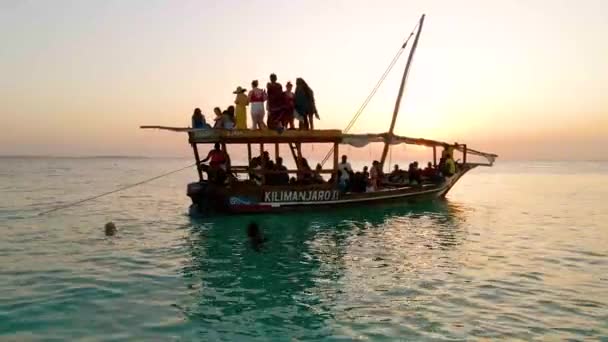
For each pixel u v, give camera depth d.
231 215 21.45
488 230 20.27
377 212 24.23
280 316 9.43
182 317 9.34
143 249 15.59
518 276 12.53
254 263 13.74
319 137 21.62
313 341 8.18
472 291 11.13
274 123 20.78
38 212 25.81
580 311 9.80
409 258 14.50
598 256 15.16
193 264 13.60
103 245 16.27
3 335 8.32
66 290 11.03
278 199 21.67
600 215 26.48
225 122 21.55
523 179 78.81
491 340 8.27
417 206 26.95
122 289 11.16
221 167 21.33
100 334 8.42
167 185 54.84
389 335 8.46
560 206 31.70
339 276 12.39
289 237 17.56
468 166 30.67
